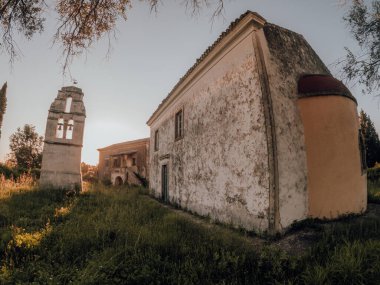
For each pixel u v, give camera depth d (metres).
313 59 7.32
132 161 26.28
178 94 10.59
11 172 16.12
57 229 5.21
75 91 13.58
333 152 5.93
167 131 12.16
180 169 9.95
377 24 6.09
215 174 7.19
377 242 3.77
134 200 10.05
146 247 4.20
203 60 7.97
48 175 12.09
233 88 6.55
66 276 3.21
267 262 3.53
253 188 5.56
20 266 3.61
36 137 28.86
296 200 5.51
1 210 6.73
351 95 6.62
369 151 22.97
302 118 6.09
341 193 5.88
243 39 6.22
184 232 5.16
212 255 3.87
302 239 4.73
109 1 3.07
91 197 10.31
